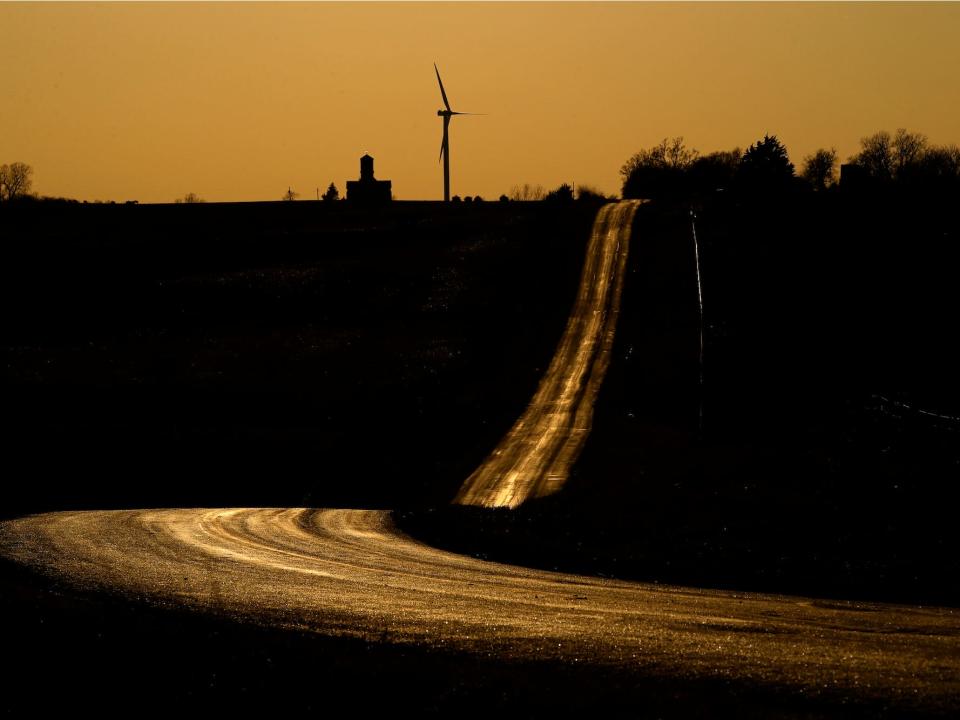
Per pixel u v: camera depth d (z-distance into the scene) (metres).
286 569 75.12
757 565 77.50
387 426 199.75
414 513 123.56
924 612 55.81
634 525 108.25
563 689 39.22
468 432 192.75
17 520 115.25
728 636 47.97
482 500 141.38
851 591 65.00
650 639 47.22
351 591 63.44
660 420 195.50
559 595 62.38
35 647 47.69
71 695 41.97
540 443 179.75
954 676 39.66
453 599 60.22
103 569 74.00
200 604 57.75
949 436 166.88
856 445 160.00
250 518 120.12
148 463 171.88
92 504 146.12
